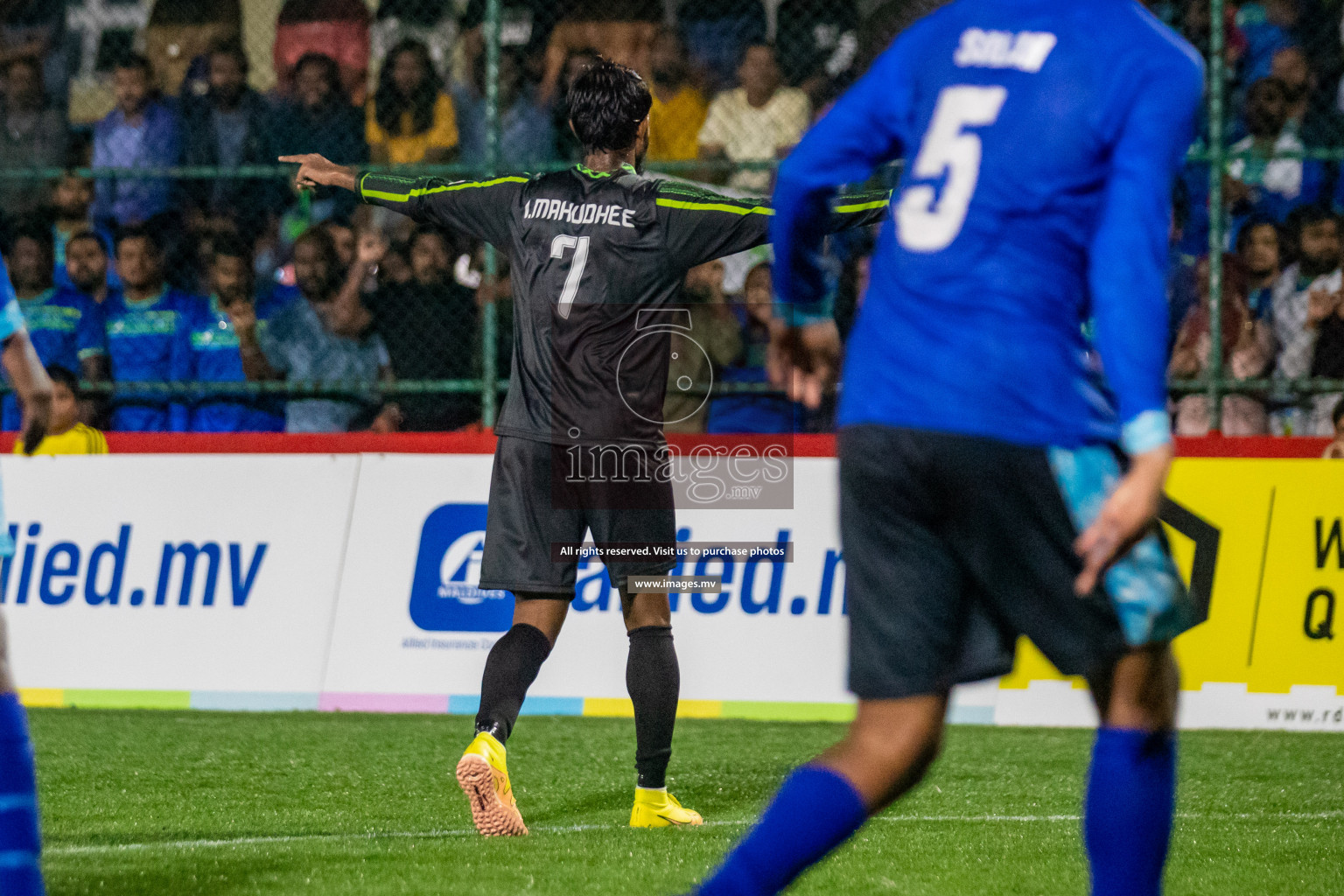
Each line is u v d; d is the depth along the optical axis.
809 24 25.75
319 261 23.69
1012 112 6.43
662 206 11.59
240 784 14.44
